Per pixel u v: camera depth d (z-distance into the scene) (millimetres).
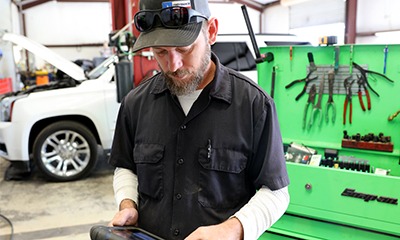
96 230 933
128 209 1066
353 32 8203
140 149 1090
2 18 8719
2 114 3785
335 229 1753
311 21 9766
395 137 1892
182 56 918
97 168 4484
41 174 4035
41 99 3801
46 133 3848
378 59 1870
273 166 1002
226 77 1057
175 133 1042
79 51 12773
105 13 12789
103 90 3984
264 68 2184
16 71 7938
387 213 1604
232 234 897
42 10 12273
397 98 1862
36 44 4273
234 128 1003
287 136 2189
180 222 1020
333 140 2057
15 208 3254
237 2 12516
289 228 1864
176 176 1031
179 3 896
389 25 7355
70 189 3746
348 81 1960
